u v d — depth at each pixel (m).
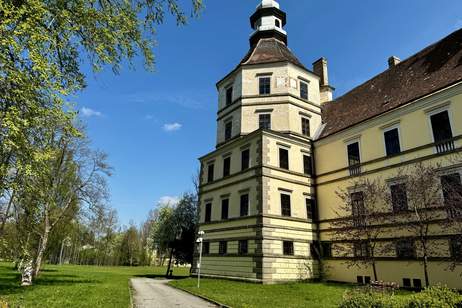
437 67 25.36
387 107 26.88
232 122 34.84
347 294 12.21
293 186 29.64
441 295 9.03
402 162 23.89
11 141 9.98
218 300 16.84
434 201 20.56
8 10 8.88
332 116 34.41
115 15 11.41
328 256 28.33
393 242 22.50
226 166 33.12
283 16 41.41
